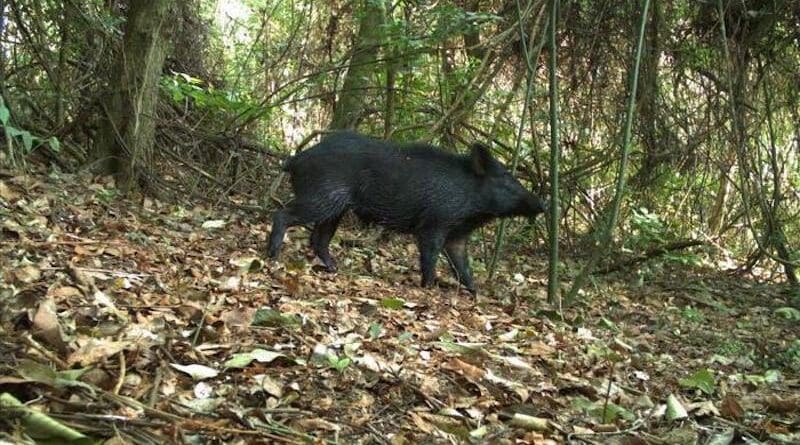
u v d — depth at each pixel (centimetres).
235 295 408
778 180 687
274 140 790
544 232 695
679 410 374
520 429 349
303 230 586
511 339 430
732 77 678
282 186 661
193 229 525
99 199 514
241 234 546
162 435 275
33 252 404
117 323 354
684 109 705
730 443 362
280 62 829
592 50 666
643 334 495
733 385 425
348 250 570
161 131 623
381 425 336
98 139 561
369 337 391
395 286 500
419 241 515
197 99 625
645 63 661
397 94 691
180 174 614
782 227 743
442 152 522
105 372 311
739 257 791
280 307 404
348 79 705
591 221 695
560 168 688
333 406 339
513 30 618
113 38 590
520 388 374
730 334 511
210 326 367
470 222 529
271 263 475
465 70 651
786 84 723
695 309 562
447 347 396
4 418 252
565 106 684
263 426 304
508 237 686
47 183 514
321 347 361
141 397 305
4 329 324
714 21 679
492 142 675
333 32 793
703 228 764
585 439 351
